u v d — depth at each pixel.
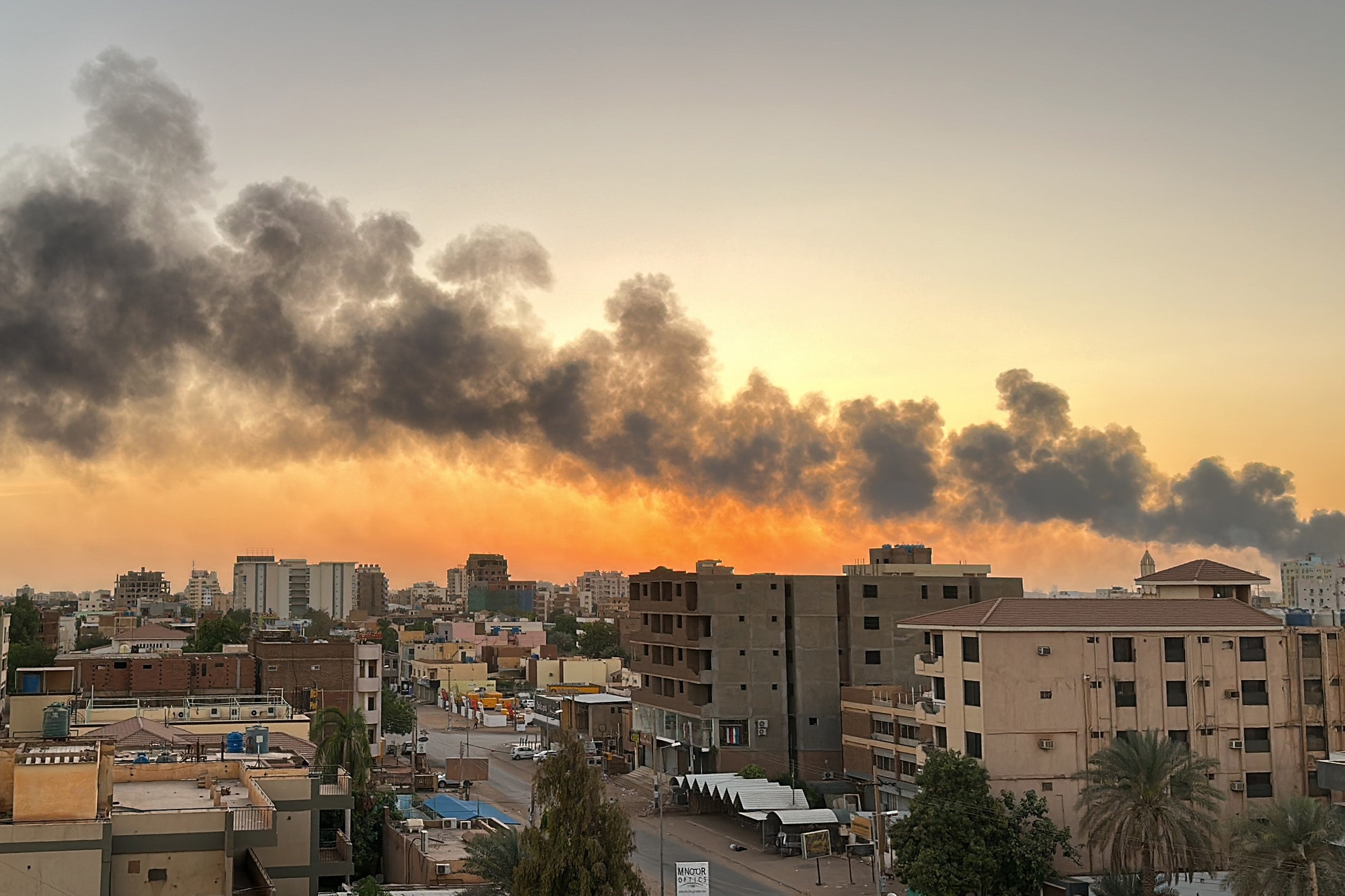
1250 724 78.25
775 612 118.75
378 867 86.88
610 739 151.75
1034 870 68.06
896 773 97.62
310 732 93.44
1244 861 56.78
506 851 63.88
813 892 78.19
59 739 57.03
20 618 196.50
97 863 48.88
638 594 136.62
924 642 119.94
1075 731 75.81
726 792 99.81
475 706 195.88
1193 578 90.06
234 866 57.19
